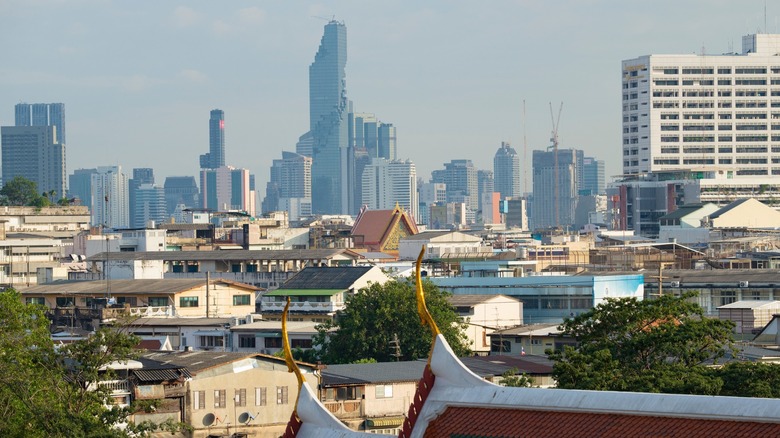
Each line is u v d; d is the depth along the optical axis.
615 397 66.94
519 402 69.50
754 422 62.78
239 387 141.00
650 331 131.25
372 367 153.00
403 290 184.88
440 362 72.88
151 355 148.38
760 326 191.12
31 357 113.19
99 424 107.69
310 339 197.50
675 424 64.75
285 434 78.25
